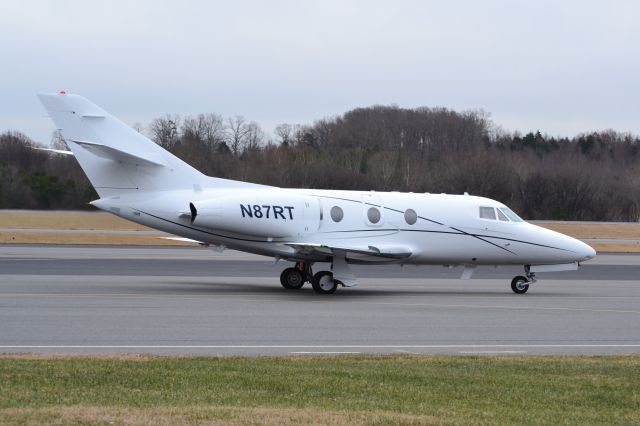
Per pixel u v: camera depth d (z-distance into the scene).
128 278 46.88
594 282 52.50
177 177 41.59
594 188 126.81
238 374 18.92
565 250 45.34
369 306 36.09
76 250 70.62
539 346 25.89
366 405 16.11
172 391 16.95
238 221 40.66
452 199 44.97
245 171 123.12
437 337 27.38
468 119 166.12
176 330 27.48
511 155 139.50
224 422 14.32
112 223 95.62
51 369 19.03
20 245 75.25
